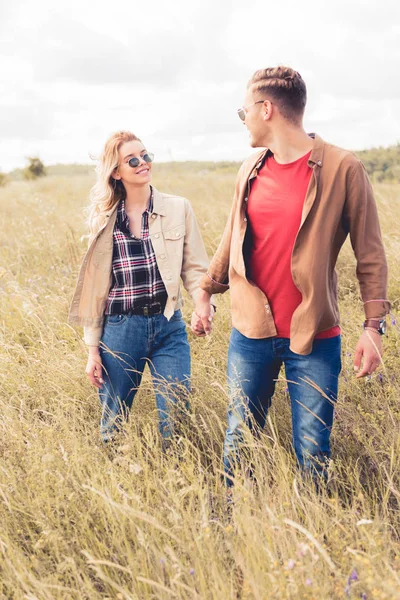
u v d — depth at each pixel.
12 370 4.28
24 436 3.25
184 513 2.43
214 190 15.05
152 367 3.36
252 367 2.81
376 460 2.87
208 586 2.18
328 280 2.58
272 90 2.48
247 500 2.41
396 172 32.19
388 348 3.90
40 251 7.87
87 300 3.21
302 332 2.59
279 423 3.42
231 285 2.80
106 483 2.81
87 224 3.24
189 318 5.06
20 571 2.29
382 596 1.84
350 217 2.54
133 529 2.45
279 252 2.58
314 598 1.92
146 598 2.16
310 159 2.47
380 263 2.58
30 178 29.44
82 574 2.37
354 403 3.48
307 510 2.49
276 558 2.18
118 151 3.09
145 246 3.19
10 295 5.95
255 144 2.62
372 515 2.70
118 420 3.32
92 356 3.29
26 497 2.76
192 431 3.22
